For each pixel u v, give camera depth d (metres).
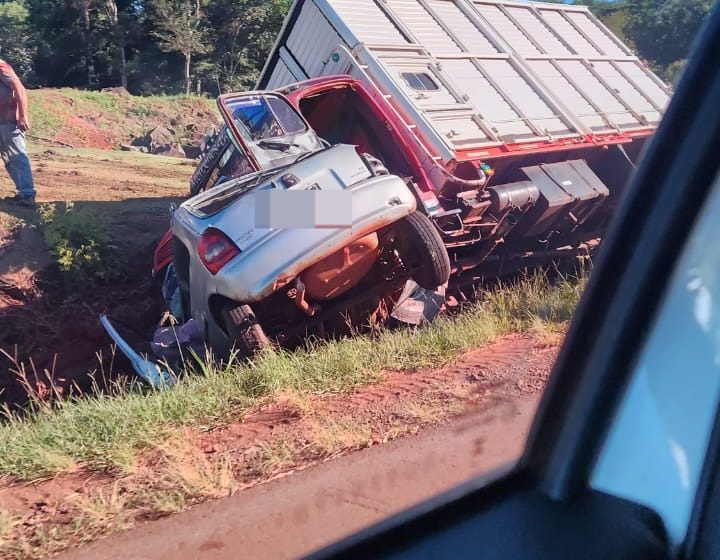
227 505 3.46
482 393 4.67
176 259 7.22
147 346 9.00
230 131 7.75
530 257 9.33
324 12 8.84
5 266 9.33
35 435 4.22
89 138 30.77
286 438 4.17
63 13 51.41
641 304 2.63
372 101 8.17
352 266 6.20
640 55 11.69
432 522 2.97
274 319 6.49
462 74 9.12
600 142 9.59
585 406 2.75
